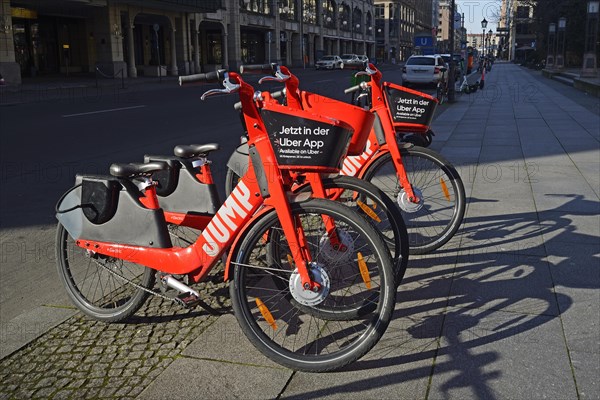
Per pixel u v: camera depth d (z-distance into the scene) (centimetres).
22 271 443
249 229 288
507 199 621
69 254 420
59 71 3897
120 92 2531
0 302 389
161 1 3606
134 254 326
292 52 6656
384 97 444
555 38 4881
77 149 977
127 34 3772
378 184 549
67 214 343
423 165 468
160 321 352
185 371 292
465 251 461
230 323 346
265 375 288
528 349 308
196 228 384
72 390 279
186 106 1814
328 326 335
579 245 468
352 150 338
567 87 2905
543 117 1470
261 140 282
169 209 389
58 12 3516
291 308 357
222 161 879
